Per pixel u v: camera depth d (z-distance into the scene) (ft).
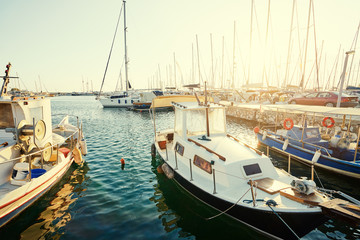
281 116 75.00
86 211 23.11
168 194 27.14
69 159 33.81
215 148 24.26
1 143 24.63
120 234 19.44
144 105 136.98
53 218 21.80
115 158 41.57
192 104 30.45
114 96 160.97
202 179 22.97
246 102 104.68
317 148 36.96
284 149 40.19
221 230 20.22
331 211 14.21
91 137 60.90
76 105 224.53
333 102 57.00
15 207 21.43
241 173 20.51
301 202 16.47
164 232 19.84
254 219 17.63
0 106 25.84
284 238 17.03
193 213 22.98
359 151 33.27
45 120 30.07
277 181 19.90
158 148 35.27
